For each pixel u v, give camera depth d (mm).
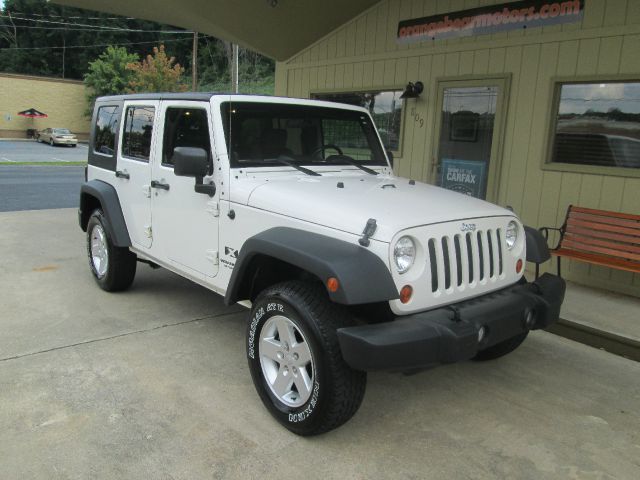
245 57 48094
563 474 2830
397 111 7977
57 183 16500
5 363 3863
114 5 8164
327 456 2910
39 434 3014
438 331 2744
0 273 6098
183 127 4098
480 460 2926
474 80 6887
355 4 7855
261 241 3094
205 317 4875
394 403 3520
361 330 2676
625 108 5734
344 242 2883
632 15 5504
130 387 3570
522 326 3244
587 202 6023
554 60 6125
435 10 7207
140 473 2721
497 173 6734
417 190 3756
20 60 65125
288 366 3104
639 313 5164
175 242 4250
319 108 4285
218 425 3164
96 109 5652
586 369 4121
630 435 3223
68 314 4867
